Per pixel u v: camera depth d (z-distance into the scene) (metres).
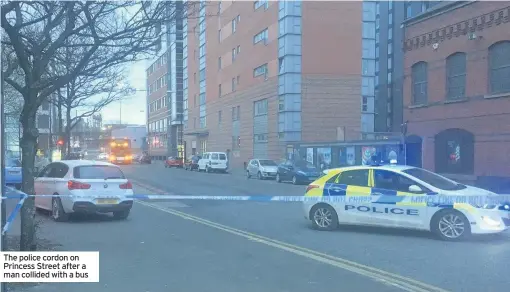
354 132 39.62
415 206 9.94
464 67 20.58
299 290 6.32
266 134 43.12
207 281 6.79
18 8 7.78
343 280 6.79
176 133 78.56
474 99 19.92
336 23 39.56
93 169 12.72
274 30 41.28
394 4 59.38
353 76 39.81
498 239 9.84
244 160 48.28
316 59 39.22
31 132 8.17
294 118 38.84
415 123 23.14
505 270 7.29
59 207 12.53
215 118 57.28
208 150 60.06
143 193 21.19
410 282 6.66
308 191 11.41
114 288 6.47
